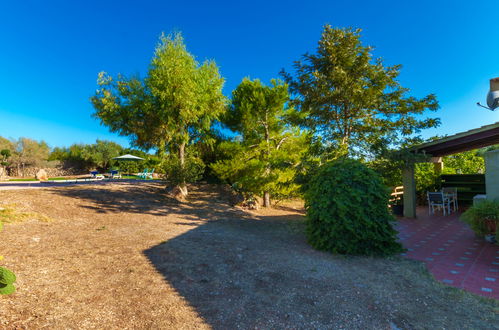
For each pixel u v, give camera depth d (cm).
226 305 282
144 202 1053
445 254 516
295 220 931
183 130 1369
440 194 1020
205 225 773
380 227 493
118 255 436
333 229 491
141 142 1419
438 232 723
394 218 503
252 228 775
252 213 1068
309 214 552
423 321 259
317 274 390
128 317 246
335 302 297
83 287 305
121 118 1262
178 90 1168
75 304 262
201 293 310
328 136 1068
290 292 322
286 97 1169
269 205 1244
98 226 646
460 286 356
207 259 443
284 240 625
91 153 3369
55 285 302
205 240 579
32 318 228
